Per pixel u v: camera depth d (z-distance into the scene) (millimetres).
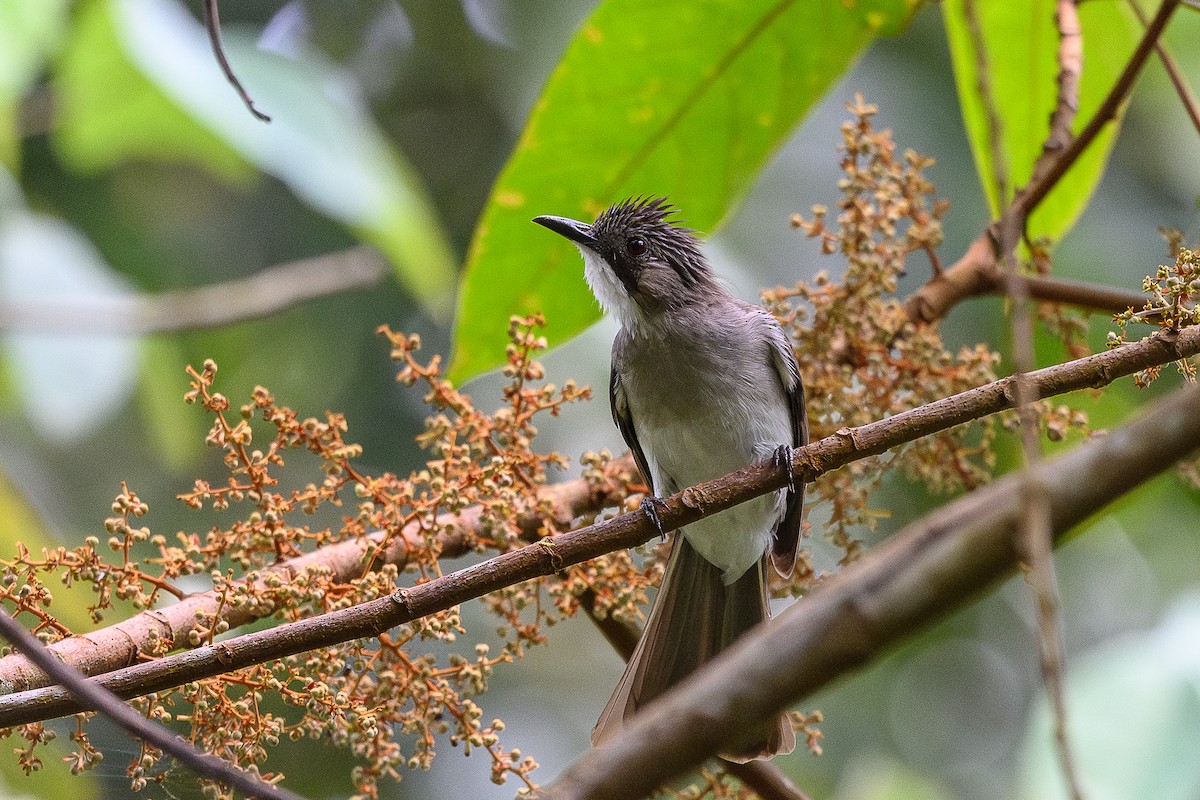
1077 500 3037
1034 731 6941
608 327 14797
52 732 6230
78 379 11586
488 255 9719
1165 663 7004
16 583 6758
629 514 6621
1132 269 15023
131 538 6551
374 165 11203
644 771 2994
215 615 6395
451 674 6883
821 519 12516
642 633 8609
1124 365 6367
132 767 6156
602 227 10469
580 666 17312
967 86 9789
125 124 11992
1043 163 9039
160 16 10852
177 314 12039
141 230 16828
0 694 6129
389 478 7387
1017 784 7004
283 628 5836
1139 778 6668
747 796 7832
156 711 6219
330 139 11008
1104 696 6922
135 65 10508
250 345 16172
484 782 15867
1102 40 10109
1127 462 3043
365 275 12906
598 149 9672
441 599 6008
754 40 9320
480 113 18266
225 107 10641
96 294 11844
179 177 17281
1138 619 15336
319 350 16406
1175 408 3066
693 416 10219
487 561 6168
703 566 9633
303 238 17406
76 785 9648
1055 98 9852
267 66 11055
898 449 8594
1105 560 15500
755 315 10438
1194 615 7332
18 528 10031
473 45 18312
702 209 10023
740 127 9719
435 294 11516
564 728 16688
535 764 6773
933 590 3006
